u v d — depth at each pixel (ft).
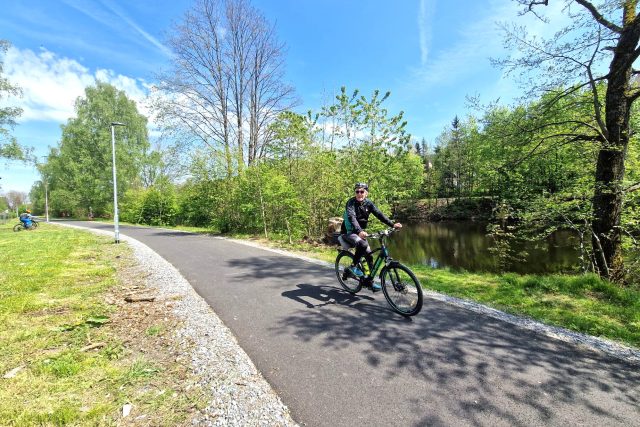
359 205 17.22
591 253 27.14
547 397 8.91
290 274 23.02
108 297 17.66
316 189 44.60
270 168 48.83
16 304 16.14
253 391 9.15
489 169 34.78
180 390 9.21
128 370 10.20
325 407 8.46
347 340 12.42
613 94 24.94
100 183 131.75
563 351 11.61
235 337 12.77
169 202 95.09
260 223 48.83
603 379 9.85
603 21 23.80
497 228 33.73
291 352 11.49
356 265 17.39
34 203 215.92
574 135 27.43
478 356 11.18
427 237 84.84
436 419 7.98
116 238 41.86
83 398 8.81
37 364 10.43
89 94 138.72
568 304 17.03
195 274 23.17
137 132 143.13
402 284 15.21
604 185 24.62
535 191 33.42
